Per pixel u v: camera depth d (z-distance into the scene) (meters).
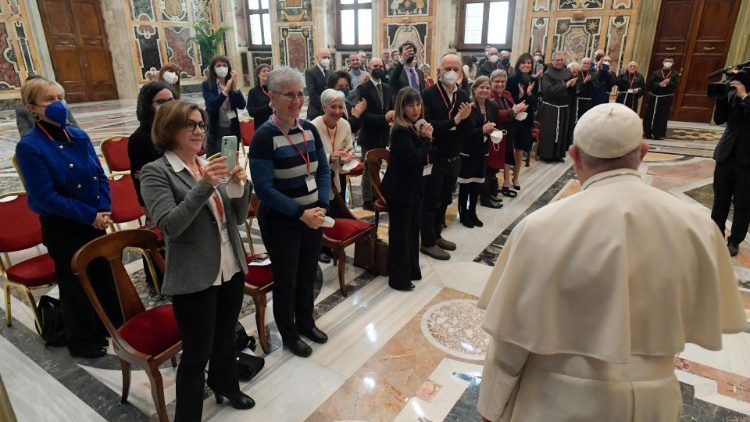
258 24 14.01
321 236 2.50
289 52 13.20
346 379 2.33
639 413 1.03
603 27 9.24
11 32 10.62
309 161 2.28
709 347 1.04
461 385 2.28
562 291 1.03
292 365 2.43
